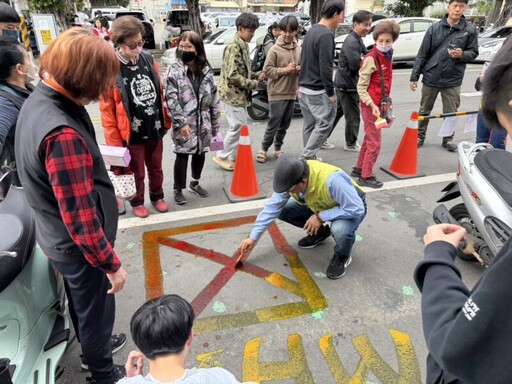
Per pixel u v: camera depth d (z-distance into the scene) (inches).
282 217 121.0
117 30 111.7
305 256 121.1
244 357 86.2
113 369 77.5
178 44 133.7
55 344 75.4
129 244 126.3
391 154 206.1
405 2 866.1
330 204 105.7
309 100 169.6
